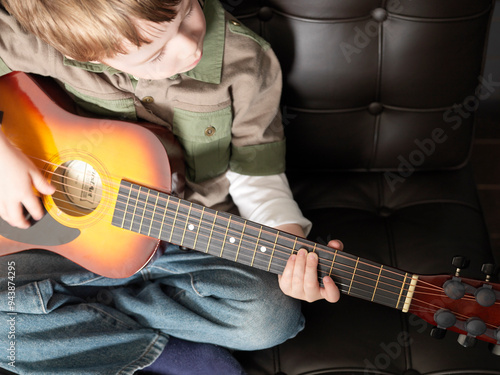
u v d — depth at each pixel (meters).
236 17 1.08
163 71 0.84
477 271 1.06
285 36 1.07
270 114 1.04
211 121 1.01
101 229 0.94
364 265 0.84
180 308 0.95
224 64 0.99
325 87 1.11
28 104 0.96
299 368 0.98
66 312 0.92
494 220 1.63
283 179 1.10
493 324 0.81
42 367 0.89
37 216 0.95
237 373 0.95
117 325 0.94
